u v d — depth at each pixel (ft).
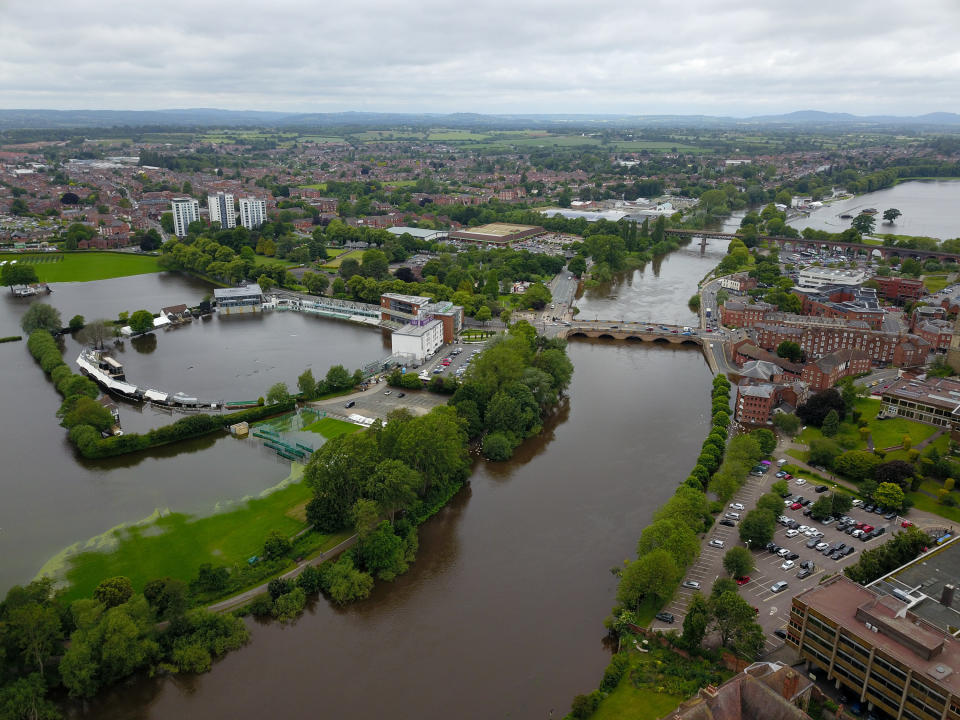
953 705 549.13
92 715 625.00
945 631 635.66
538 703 635.25
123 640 646.33
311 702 636.07
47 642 640.58
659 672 652.89
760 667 588.91
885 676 597.11
